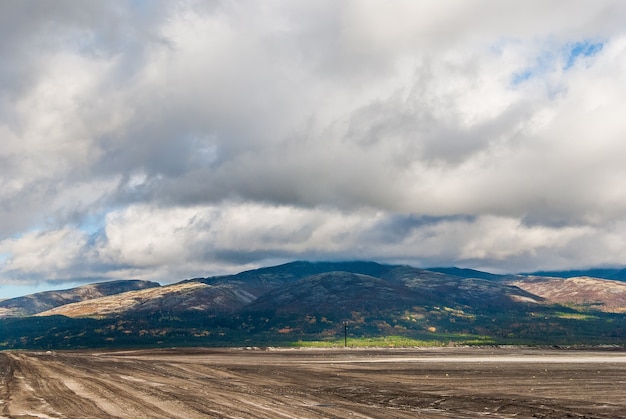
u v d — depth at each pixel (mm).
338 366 72750
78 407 30656
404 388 44031
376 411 30062
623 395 39125
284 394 38094
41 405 31656
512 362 81250
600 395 39156
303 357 99375
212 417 26766
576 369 65625
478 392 41156
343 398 37281
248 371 62750
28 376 52094
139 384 44500
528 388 44031
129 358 94625
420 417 28234
